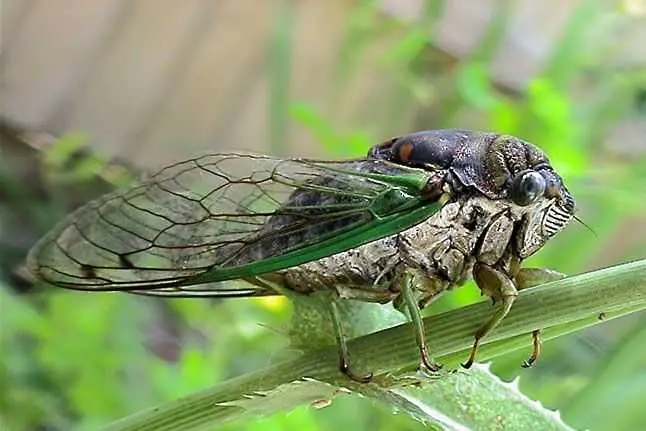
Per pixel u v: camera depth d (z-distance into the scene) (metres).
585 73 0.39
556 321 0.24
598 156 0.39
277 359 0.25
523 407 0.25
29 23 0.53
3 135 0.53
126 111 0.55
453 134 0.25
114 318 0.34
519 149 0.25
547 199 0.25
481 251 0.25
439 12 0.38
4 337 0.33
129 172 0.53
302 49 0.53
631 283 0.24
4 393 0.33
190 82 0.55
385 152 0.25
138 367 0.33
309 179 0.25
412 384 0.24
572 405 0.31
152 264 0.25
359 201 0.25
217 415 0.25
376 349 0.25
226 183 0.25
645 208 0.33
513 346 0.25
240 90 0.55
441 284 0.25
